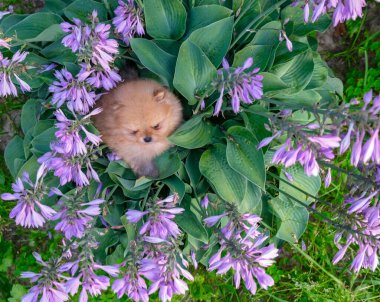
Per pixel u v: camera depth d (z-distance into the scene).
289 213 0.59
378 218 0.40
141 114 0.47
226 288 0.69
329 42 0.72
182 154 0.53
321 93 0.57
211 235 0.55
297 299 0.70
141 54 0.48
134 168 0.52
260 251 0.40
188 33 0.52
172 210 0.43
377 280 0.69
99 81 0.46
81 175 0.46
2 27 0.56
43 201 0.55
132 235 0.51
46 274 0.41
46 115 0.57
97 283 0.40
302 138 0.36
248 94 0.41
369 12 0.72
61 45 0.53
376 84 0.69
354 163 0.35
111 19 0.53
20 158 0.57
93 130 0.47
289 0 0.55
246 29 0.48
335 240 0.42
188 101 0.50
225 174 0.50
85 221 0.43
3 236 0.70
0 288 0.69
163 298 0.41
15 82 0.53
